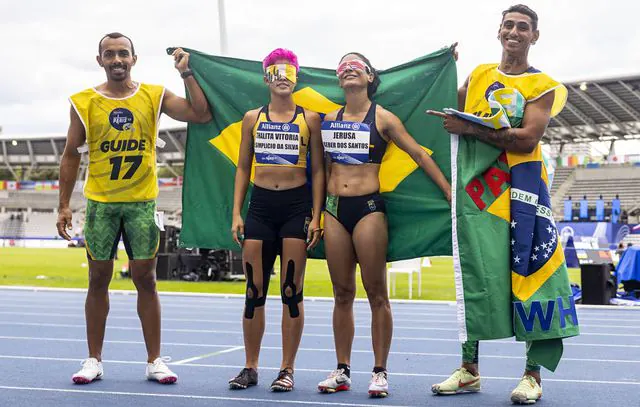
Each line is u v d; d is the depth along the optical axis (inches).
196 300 580.4
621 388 220.7
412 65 223.9
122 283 709.3
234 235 216.1
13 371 237.9
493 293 193.5
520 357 290.2
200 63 234.7
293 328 212.1
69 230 223.9
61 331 362.9
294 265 211.6
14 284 706.8
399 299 587.5
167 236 793.6
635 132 1898.4
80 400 191.3
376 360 205.9
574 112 1876.2
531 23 200.1
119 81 218.1
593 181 1882.4
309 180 223.5
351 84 208.7
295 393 205.5
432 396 204.2
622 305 579.8
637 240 1425.9
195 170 237.3
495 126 194.1
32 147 2721.5
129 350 294.4
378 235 207.2
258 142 213.6
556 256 196.4
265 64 214.2
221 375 235.5
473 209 197.8
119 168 217.3
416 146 213.5
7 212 2677.2
